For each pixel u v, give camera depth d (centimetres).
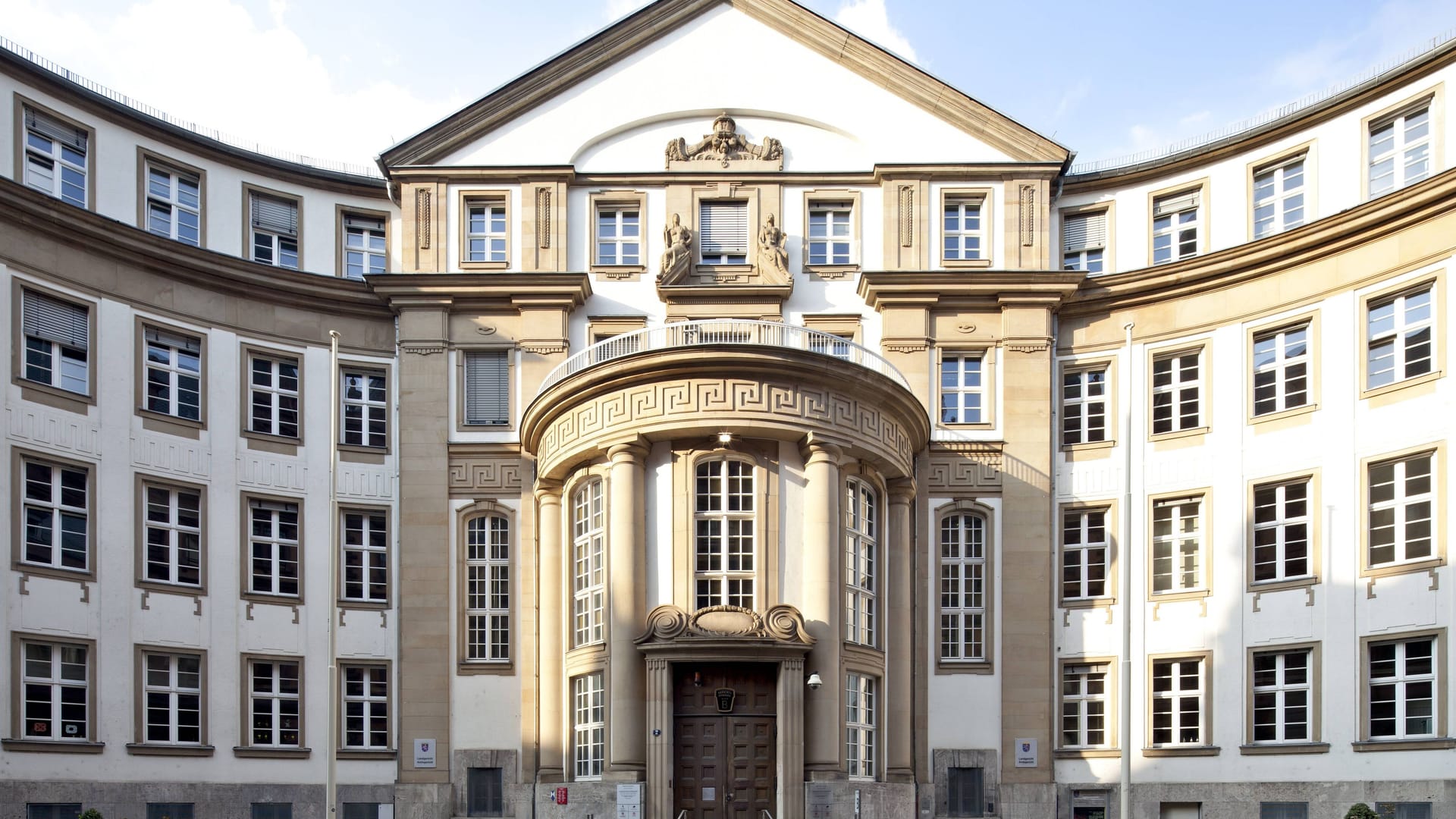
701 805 2789
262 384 3378
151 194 3297
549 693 3173
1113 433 3438
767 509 2848
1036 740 3275
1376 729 2917
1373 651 2947
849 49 3588
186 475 3188
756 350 2825
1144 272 3406
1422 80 3053
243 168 3447
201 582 3172
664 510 2877
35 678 2870
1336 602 3012
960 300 3488
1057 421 3484
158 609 3083
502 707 3284
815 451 2861
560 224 3516
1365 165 3159
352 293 3453
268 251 3475
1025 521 3384
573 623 3064
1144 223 3534
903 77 3578
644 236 3534
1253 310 3281
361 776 3256
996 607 3353
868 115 3584
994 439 3428
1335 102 3206
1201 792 3138
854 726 2952
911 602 3278
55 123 3130
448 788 3238
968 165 3538
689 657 2764
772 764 2808
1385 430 2984
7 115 3016
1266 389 3247
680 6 3594
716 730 2823
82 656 2958
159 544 3134
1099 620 3338
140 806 2978
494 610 3356
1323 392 3116
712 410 2830
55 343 3020
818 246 3553
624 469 2869
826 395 2889
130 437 3105
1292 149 3306
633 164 3575
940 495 3406
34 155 3081
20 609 2845
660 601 2836
